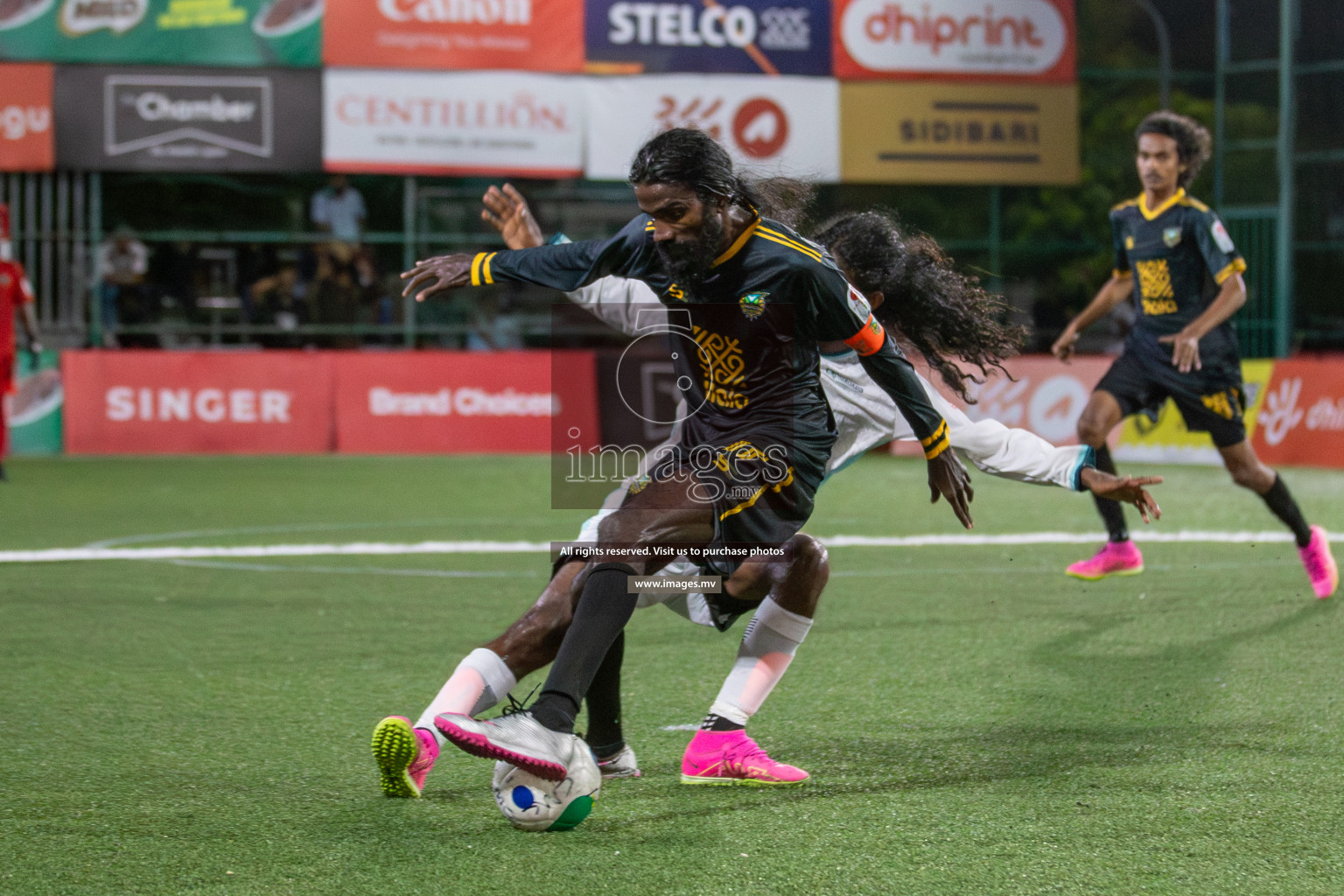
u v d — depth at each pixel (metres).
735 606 10.20
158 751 10.79
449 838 8.73
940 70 45.44
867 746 10.98
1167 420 39.59
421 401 42.59
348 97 43.53
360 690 12.95
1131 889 7.83
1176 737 11.19
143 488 31.91
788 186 10.35
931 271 10.84
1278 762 10.41
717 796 9.68
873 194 49.16
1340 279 48.38
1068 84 46.12
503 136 44.16
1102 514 18.83
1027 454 10.41
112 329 44.56
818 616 16.61
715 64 44.59
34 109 42.69
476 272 9.92
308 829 8.91
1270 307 47.53
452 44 43.72
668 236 8.91
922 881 7.97
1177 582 19.06
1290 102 46.22
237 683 13.16
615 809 9.38
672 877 8.05
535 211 47.06
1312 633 15.52
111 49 42.72
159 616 16.59
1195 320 18.14
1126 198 49.28
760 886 7.89
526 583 19.30
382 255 47.12
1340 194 48.25
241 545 22.95
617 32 44.22
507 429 42.81
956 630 15.75
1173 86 49.66
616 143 44.50
